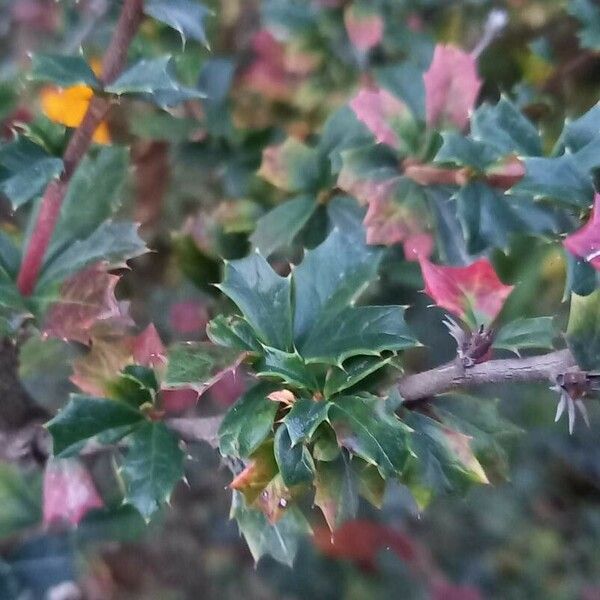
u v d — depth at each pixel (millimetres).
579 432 549
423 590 494
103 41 372
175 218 396
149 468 274
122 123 373
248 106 386
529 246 339
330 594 505
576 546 549
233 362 252
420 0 396
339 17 381
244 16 402
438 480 265
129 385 278
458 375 250
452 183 302
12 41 439
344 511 251
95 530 371
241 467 273
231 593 510
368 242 299
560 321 375
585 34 339
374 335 254
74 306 286
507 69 389
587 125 265
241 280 261
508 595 525
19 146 264
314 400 247
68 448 272
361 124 329
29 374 330
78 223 299
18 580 363
